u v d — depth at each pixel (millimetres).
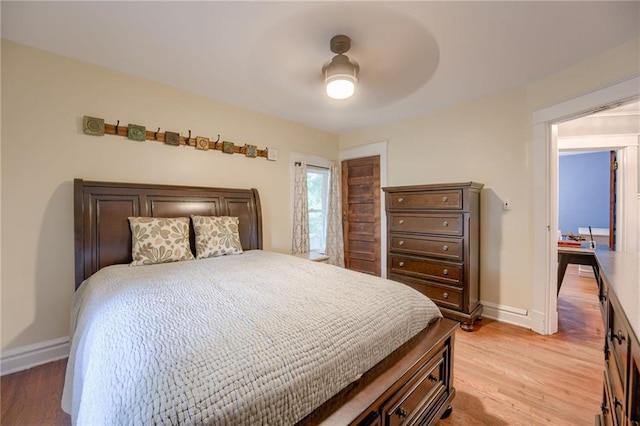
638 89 1766
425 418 1202
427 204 2688
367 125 3705
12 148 1821
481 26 1655
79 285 1894
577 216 5539
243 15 1574
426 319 1391
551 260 2383
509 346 2189
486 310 2758
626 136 3189
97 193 2033
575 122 3336
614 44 1846
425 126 3209
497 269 2689
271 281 1513
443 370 1387
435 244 2641
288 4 1487
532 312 2471
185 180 2605
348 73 1834
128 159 2283
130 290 1337
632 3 1460
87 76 2094
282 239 3418
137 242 2035
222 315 1030
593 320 2689
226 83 2455
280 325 964
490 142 2709
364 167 3900
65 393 1217
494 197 2695
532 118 2439
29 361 1875
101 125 2121
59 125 1982
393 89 2559
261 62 2092
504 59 2037
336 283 1477
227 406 657
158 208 2305
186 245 2201
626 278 1091
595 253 1672
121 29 1703
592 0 1442
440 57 2004
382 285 1455
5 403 1535
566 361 1975
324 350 903
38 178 1908
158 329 897
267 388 731
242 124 3021
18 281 1853
